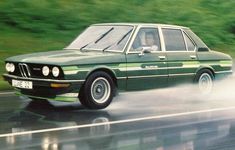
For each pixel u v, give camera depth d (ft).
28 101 29.32
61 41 52.90
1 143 18.70
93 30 30.32
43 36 53.16
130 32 28.48
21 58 26.86
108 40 28.60
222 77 33.81
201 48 32.35
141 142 19.39
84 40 29.63
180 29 31.50
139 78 27.99
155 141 19.61
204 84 32.65
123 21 60.34
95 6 61.05
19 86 26.55
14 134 20.26
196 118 24.72
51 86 25.00
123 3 65.21
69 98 25.31
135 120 23.86
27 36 52.37
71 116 24.64
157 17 64.85
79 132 20.93
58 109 26.66
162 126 22.56
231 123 23.58
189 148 18.65
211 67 32.76
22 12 55.26
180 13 67.62
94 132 21.01
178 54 30.42
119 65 26.96
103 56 26.48
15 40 50.57
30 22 54.75
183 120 24.12
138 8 65.16
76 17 57.57
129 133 20.95
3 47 48.19
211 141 19.83
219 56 33.60
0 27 52.60
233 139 20.24
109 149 18.16
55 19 56.29
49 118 24.03
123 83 27.32
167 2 70.95
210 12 73.05
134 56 27.78
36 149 17.90
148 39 29.04
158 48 29.43
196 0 75.66
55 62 24.97
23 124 22.39
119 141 19.47
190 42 31.81
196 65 31.65
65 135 20.29
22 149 17.87
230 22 71.05
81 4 60.95
